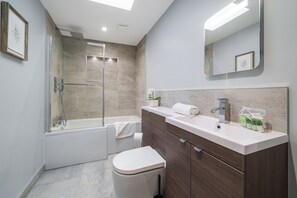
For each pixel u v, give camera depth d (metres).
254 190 0.61
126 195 1.21
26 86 1.47
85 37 2.88
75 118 2.74
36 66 1.71
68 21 2.27
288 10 0.75
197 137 0.82
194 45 1.43
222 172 0.66
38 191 1.51
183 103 1.59
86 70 2.85
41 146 1.85
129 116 3.30
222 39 1.13
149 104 2.21
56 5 1.88
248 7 0.94
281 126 0.78
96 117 2.89
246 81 0.96
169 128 1.13
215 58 1.19
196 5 1.40
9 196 1.19
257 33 0.88
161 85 2.12
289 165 0.75
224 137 0.66
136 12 2.03
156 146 1.57
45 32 1.97
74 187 1.58
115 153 2.48
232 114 1.05
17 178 1.30
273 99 0.81
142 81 2.93
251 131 0.83
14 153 1.26
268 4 0.84
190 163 0.87
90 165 2.09
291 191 0.75
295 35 0.73
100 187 1.58
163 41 2.06
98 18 2.19
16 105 1.30
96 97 2.92
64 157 2.04
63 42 2.70
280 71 0.79
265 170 0.65
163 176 1.30
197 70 1.40
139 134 1.91
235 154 0.60
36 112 1.71
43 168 1.88
